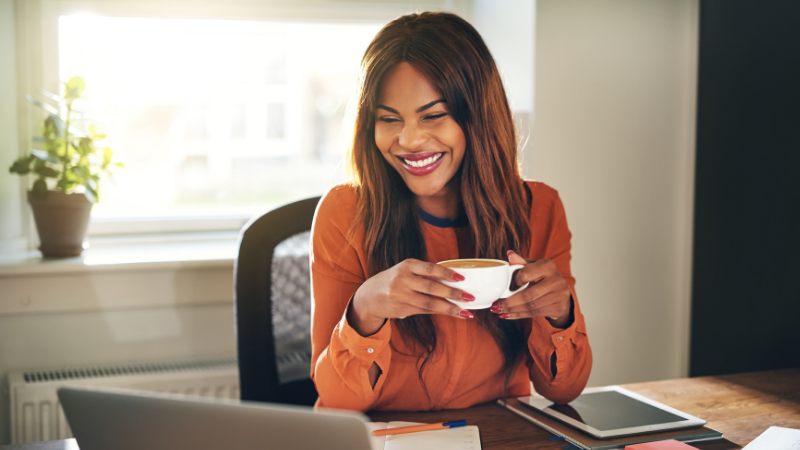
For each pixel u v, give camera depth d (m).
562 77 1.78
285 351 1.22
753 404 0.97
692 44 1.89
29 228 1.87
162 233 2.04
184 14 1.97
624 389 1.05
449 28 0.96
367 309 0.83
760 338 1.64
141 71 2.03
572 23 1.78
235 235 2.10
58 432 1.61
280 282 1.22
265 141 2.17
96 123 1.97
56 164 1.75
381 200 1.04
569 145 1.81
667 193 1.93
